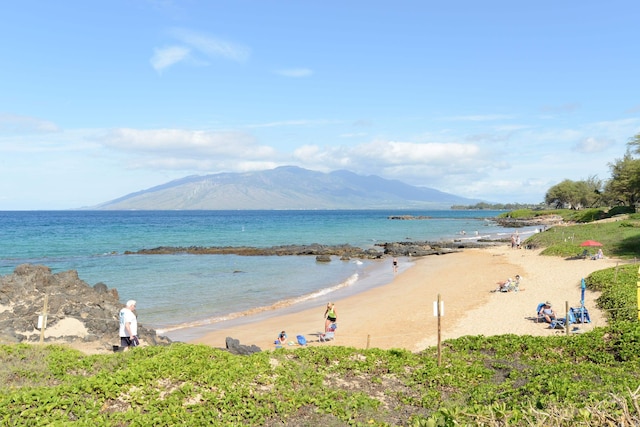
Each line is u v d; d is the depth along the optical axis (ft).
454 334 93.50
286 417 41.32
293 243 331.57
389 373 55.31
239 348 77.25
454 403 46.16
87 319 85.92
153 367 47.01
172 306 127.13
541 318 99.09
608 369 55.52
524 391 47.37
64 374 47.09
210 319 113.70
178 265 210.79
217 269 199.21
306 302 134.51
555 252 199.93
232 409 40.88
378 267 209.56
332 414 42.88
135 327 63.77
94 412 37.68
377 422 41.96
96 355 53.42
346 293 148.46
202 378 45.57
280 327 105.81
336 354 59.41
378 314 116.16
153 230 456.04
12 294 90.48
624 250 183.21
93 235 375.66
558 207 655.35
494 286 145.59
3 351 52.54
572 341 68.33
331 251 263.70
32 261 216.33
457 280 163.02
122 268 197.88
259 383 47.11
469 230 467.11
